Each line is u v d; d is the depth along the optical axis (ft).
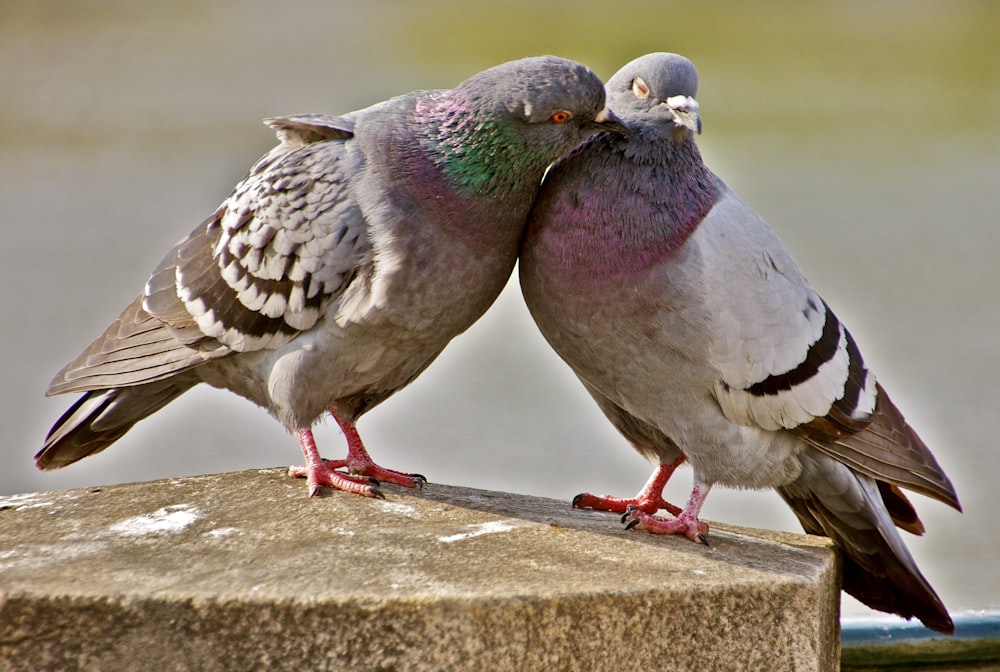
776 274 27.50
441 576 22.97
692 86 27.50
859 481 28.55
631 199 26.76
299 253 26.94
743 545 26.81
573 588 22.49
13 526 25.76
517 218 27.53
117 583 22.33
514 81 26.23
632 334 26.96
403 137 27.12
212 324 27.86
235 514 26.45
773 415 27.40
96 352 29.35
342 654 21.85
